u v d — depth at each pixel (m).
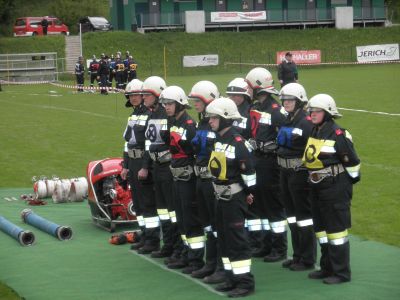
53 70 54.69
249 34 61.94
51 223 11.95
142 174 10.45
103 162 12.41
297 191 9.33
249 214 10.20
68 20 70.56
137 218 11.02
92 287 9.12
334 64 58.41
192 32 61.84
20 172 17.95
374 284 8.77
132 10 62.66
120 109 30.88
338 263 8.86
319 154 8.69
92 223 12.67
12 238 11.71
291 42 61.78
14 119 28.14
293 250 9.75
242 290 8.54
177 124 9.48
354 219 12.44
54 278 9.55
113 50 58.41
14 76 53.00
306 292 8.57
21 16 70.38
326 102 8.70
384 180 15.38
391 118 25.17
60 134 23.89
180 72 56.84
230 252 8.58
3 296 8.82
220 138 8.52
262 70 10.12
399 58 59.59
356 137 21.12
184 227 9.62
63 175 17.42
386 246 10.62
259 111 9.99
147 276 9.58
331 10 65.19
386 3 76.12
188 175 9.45
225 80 47.31
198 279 9.37
